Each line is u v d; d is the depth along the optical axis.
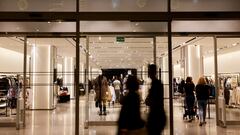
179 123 10.54
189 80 11.21
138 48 14.38
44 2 6.46
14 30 8.90
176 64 24.20
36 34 9.43
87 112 9.86
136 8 6.30
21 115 9.70
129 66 27.02
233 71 17.17
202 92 10.06
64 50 18.27
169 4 6.22
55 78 16.69
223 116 9.59
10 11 6.39
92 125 10.00
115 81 12.51
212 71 19.83
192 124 10.27
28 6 6.43
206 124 10.25
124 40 10.54
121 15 6.24
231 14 6.39
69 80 23.06
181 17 6.25
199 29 8.34
